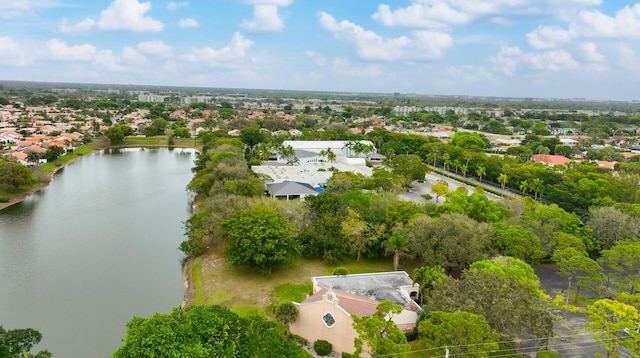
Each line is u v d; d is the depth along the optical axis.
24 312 58.59
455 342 39.88
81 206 108.56
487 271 50.00
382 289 58.00
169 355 34.69
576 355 47.56
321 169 134.25
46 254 78.31
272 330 41.47
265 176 113.75
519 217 76.88
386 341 39.28
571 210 96.19
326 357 47.84
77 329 54.91
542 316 44.47
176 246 84.19
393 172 127.38
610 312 51.94
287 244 67.06
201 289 64.94
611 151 182.50
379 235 72.69
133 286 67.12
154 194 121.88
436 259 60.28
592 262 57.69
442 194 107.62
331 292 50.72
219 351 36.19
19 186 111.56
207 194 106.88
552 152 195.50
